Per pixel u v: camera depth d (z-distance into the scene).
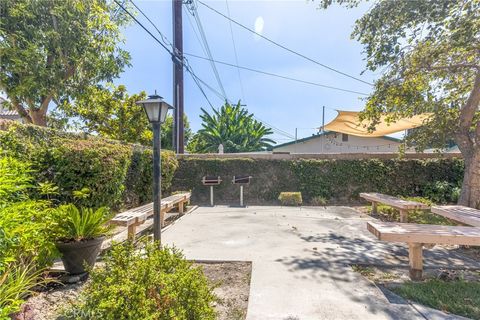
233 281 3.12
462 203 6.32
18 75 6.97
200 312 1.91
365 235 5.12
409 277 3.23
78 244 2.97
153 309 1.78
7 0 6.38
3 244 1.98
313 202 9.49
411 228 3.39
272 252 4.11
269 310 2.45
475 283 3.03
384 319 2.31
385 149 15.48
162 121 3.59
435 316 2.36
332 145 15.91
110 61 8.41
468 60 6.08
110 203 5.15
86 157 4.63
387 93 6.53
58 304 2.42
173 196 7.17
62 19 7.05
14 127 3.88
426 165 9.36
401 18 5.45
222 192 10.03
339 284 2.99
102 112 12.09
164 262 2.19
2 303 1.85
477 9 4.64
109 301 1.72
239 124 22.38
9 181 2.22
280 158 10.03
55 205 4.31
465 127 6.34
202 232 5.36
